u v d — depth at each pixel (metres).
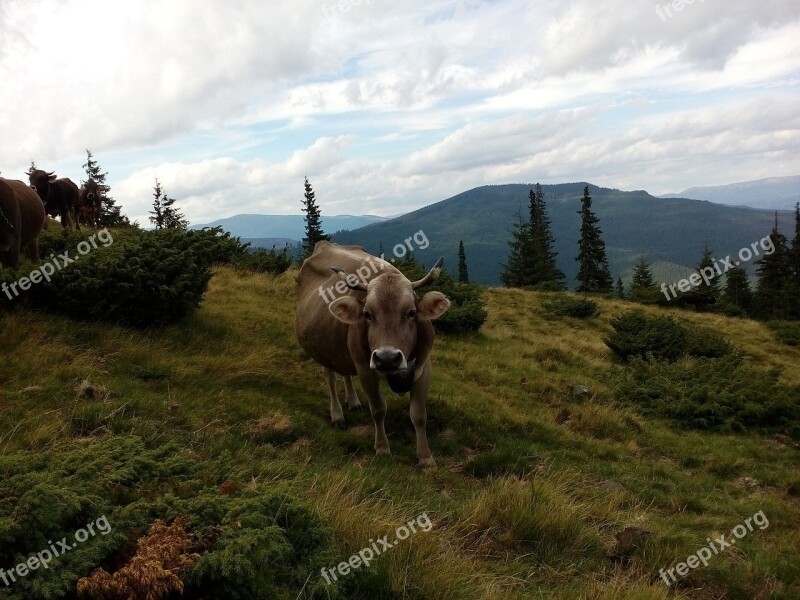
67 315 8.94
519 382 12.13
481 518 5.62
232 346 9.78
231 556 3.38
